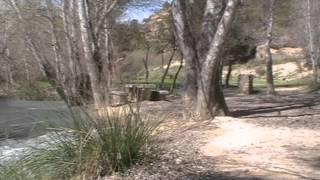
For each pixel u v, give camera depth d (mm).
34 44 26266
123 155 8328
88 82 19359
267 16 30984
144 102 19297
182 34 14656
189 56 14453
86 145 8227
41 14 25891
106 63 17516
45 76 25062
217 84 14461
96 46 21016
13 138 10227
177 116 14328
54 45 24516
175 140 10641
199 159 9023
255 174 7973
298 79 51375
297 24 41062
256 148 10023
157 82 44875
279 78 53969
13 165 8391
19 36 28188
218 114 14477
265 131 11984
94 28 23609
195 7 22562
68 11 23328
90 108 9422
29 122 11297
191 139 10875
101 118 8523
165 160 8828
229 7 13656
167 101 20781
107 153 8227
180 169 8320
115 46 32125
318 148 9883
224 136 11375
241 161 8898
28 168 8242
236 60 54125
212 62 14031
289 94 28297
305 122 13523
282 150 9781
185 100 14398
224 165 8609
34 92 24156
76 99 12031
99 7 24500
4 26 28750
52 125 8602
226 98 25781
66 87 16188
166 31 37625
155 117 9938
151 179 7793
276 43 54281
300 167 8367
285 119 14266
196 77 14344
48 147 8383
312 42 37062
